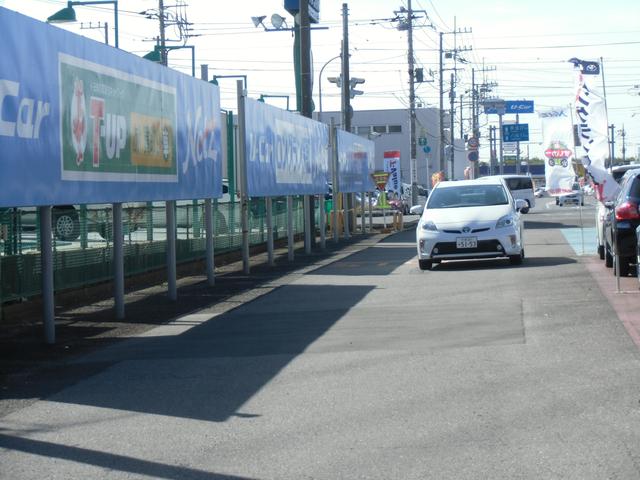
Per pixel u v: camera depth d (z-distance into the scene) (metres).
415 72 52.56
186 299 15.86
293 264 22.70
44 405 8.12
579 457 5.98
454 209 19.58
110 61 12.39
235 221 24.19
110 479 5.89
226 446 6.55
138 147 13.35
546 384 8.11
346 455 6.21
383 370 9.01
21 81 9.98
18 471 6.11
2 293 13.01
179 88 15.27
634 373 8.43
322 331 11.61
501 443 6.36
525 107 89.88
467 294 14.68
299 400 7.89
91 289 15.65
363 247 28.67
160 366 9.77
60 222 14.60
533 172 134.00
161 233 18.42
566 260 19.95
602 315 11.85
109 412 7.76
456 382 8.33
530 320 11.73
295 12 33.47
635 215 15.59
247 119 20.05
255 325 12.48
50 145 10.61
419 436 6.61
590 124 17.72
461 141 88.00
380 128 99.25
